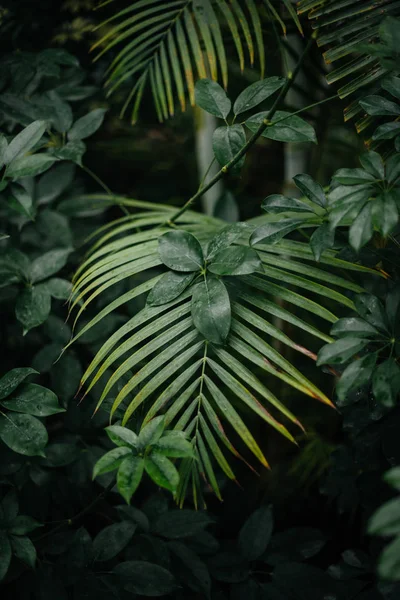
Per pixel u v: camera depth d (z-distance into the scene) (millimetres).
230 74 1780
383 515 527
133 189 2098
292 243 1011
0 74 1388
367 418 1055
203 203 1959
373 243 1076
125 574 1043
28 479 1192
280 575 1135
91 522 1351
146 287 938
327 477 1255
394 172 774
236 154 966
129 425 1049
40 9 1628
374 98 888
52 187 1471
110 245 1073
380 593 1057
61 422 1348
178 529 1149
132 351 1239
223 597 1179
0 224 1505
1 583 1033
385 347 841
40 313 1142
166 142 2051
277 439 1650
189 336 883
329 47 1272
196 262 907
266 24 1426
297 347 842
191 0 1279
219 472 1425
